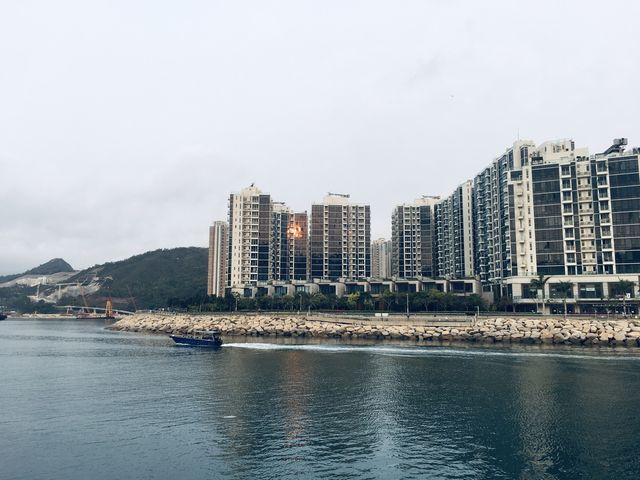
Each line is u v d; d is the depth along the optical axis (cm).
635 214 14750
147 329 18162
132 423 4647
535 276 15562
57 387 6341
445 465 3638
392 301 16750
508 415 4925
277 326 14162
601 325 11462
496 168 17988
